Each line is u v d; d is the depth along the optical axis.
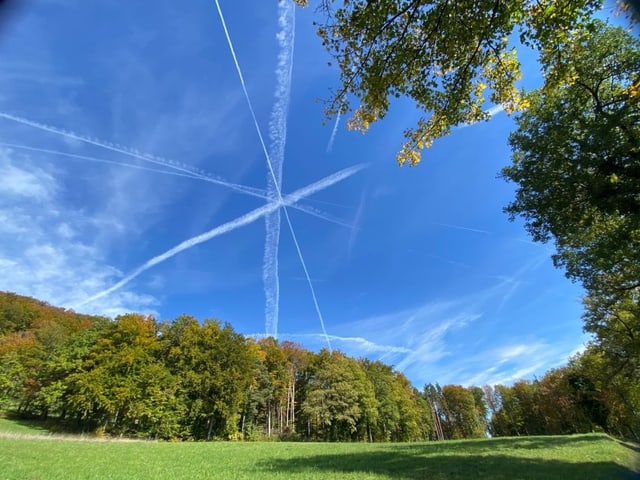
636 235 12.78
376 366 85.31
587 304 26.33
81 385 43.56
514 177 14.20
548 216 13.59
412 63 7.17
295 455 22.00
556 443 26.53
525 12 6.34
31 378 52.12
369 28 6.70
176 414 47.22
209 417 51.16
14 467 13.09
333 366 66.81
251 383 58.38
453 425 105.06
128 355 47.09
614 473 12.05
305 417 65.50
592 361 32.69
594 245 15.60
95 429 45.78
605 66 11.48
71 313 80.25
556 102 12.31
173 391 48.19
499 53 7.27
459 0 6.23
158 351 54.19
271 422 69.81
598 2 6.02
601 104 11.59
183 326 56.41
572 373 57.47
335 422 61.56
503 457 17.94
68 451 20.23
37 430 42.28
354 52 7.29
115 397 44.03
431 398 112.69
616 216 13.23
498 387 102.12
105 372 45.38
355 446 32.50
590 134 11.58
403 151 9.32
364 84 7.60
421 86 7.61
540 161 13.09
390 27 6.70
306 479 12.23
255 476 12.93
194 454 22.02
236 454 22.52
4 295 73.56
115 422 47.44
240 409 56.53
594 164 11.42
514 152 14.37
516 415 88.19
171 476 12.67
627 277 18.20
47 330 58.41
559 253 18.20
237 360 53.94
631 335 24.08
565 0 5.98
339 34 7.22
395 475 12.92
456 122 8.21
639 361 25.92
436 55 7.07
